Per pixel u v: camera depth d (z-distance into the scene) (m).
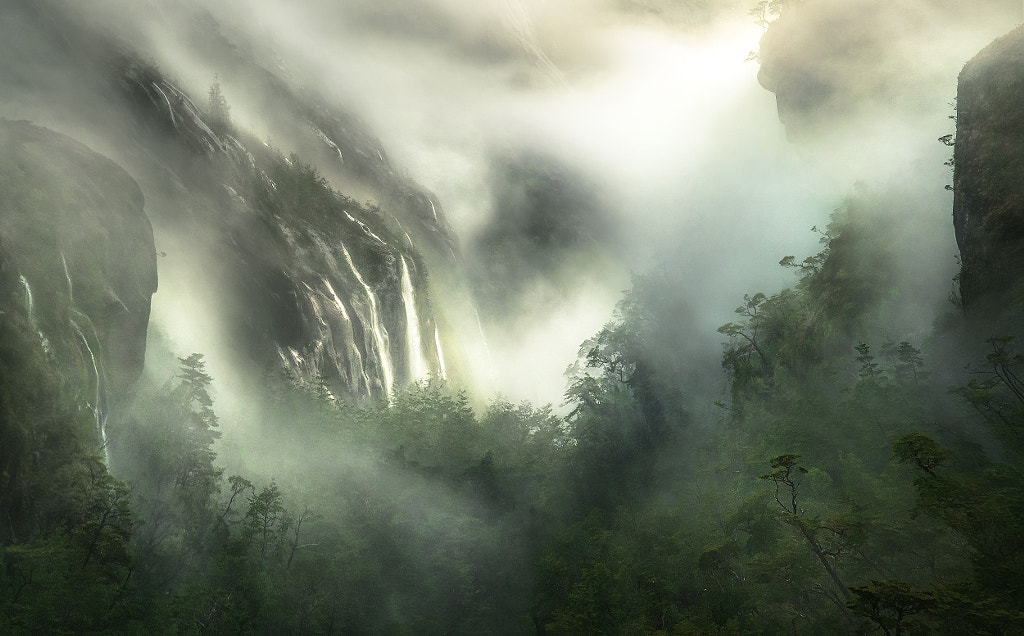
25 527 38.59
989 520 35.06
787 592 40.34
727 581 46.91
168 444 52.47
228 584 44.00
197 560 46.78
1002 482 40.34
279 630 45.16
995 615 28.56
